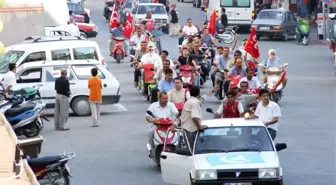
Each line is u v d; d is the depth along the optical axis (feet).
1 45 120.98
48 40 190.29
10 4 238.48
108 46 311.88
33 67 171.01
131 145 137.59
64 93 154.92
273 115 116.78
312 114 166.81
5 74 164.86
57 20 257.34
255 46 180.04
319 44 322.55
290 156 125.70
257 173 94.63
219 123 103.91
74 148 135.64
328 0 306.14
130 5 391.24
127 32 269.03
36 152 99.19
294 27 336.49
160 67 180.04
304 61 266.98
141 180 110.93
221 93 184.44
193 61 186.09
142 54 210.59
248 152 98.68
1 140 95.30
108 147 136.15
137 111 175.01
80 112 171.22
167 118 117.19
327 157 124.77
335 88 206.59
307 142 137.08
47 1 255.91
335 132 146.41
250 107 134.51
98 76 172.04
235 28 359.46
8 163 79.97
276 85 164.14
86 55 187.93
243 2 362.74
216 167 94.68
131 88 210.59
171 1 528.63
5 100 147.02
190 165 97.40
